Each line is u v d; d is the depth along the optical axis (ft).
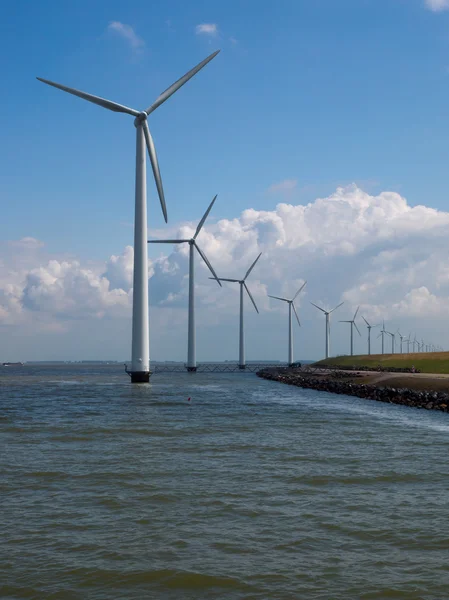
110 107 271.90
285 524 49.80
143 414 148.25
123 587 36.76
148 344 297.53
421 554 42.55
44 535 46.73
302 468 73.67
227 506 55.36
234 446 92.12
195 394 239.91
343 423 130.93
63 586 36.83
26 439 99.76
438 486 63.87
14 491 60.80
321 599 35.01
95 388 290.15
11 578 37.99
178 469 72.49
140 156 281.54
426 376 280.10
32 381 402.11
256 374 558.97
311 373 425.69
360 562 40.98
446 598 35.22
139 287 289.12
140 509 54.24
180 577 38.32
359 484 64.75
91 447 90.53
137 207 283.59
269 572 39.17
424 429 120.47
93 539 45.80
